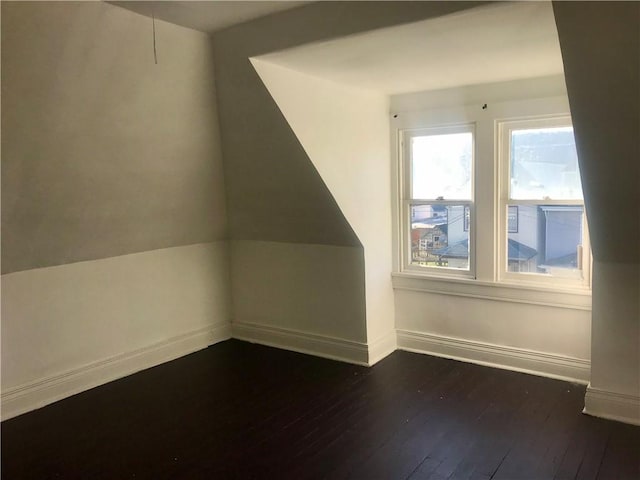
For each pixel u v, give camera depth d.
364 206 4.03
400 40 2.70
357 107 3.91
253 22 2.96
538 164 3.71
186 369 4.14
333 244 4.18
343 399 3.49
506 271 3.93
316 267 4.31
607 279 3.04
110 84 2.79
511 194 3.84
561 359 3.69
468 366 3.99
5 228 3.08
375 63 3.15
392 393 3.56
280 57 3.02
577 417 3.14
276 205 4.09
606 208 2.79
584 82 2.30
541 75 3.52
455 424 3.11
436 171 4.16
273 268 4.58
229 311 4.92
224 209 4.41
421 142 4.20
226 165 3.94
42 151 2.80
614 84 2.27
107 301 3.93
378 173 4.18
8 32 2.27
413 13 2.42
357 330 4.14
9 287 3.37
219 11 2.76
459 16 2.32
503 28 2.50
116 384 3.86
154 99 3.08
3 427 3.21
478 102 3.82
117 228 3.74
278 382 3.82
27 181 2.90
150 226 3.96
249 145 3.65
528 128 3.69
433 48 2.82
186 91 3.22
